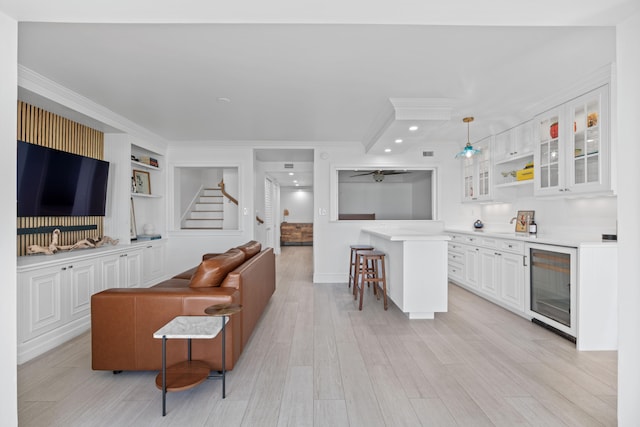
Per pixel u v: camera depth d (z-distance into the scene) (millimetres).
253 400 2080
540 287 3311
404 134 4129
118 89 3230
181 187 6652
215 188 8188
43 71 2820
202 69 2781
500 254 3936
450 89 3234
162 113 4004
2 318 1552
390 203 10031
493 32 2217
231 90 3252
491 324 3463
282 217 12328
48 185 3324
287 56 2555
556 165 3471
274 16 1662
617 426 1755
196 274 2535
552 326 3127
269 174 8219
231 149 5613
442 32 2211
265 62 2656
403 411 1960
